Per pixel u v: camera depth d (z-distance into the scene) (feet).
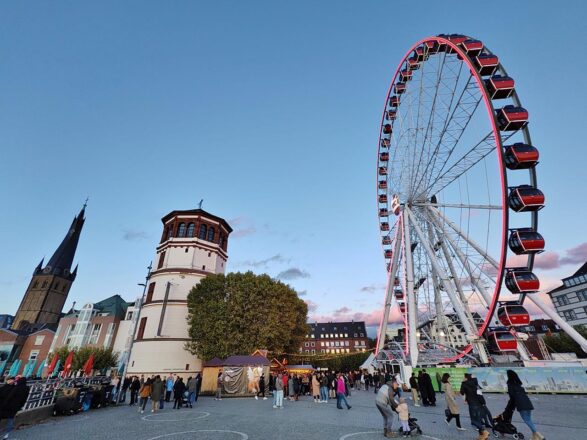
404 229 134.41
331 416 57.77
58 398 64.18
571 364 97.45
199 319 141.59
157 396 69.67
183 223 181.98
